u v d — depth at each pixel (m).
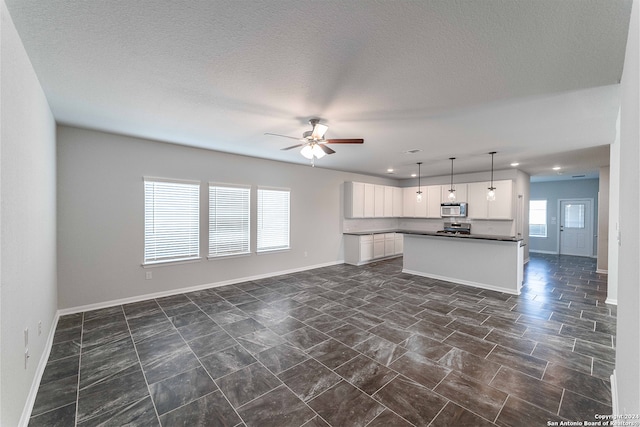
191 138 4.10
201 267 4.80
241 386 2.16
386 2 1.43
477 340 2.91
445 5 1.45
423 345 2.80
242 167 5.30
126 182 4.02
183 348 2.76
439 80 2.26
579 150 4.66
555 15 1.50
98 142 3.79
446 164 6.17
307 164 6.29
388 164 6.24
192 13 1.52
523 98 2.59
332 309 3.84
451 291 4.71
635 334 1.17
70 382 2.21
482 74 2.16
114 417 1.84
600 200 6.12
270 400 2.00
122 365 2.46
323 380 2.23
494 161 5.74
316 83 2.34
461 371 2.35
